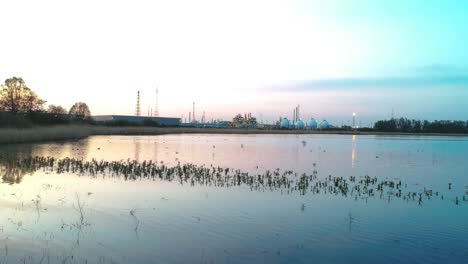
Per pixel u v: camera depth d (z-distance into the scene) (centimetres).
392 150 5241
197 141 6388
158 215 1369
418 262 1006
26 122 5922
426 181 2405
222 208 1499
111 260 955
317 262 992
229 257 1002
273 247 1085
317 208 1553
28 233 1129
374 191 1975
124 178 2142
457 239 1197
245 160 3359
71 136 6322
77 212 1376
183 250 1039
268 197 1728
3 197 1563
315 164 3145
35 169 2398
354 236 1205
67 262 932
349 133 15312
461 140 10069
